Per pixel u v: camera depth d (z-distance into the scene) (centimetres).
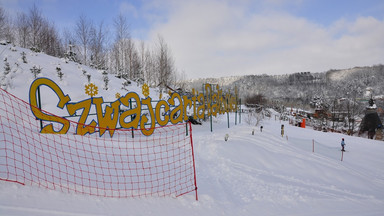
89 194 398
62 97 707
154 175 571
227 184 638
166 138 1020
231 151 959
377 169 1148
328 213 520
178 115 1309
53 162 478
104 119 828
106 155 621
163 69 3050
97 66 2469
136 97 946
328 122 4338
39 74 1180
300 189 660
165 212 409
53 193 368
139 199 431
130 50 3011
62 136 688
